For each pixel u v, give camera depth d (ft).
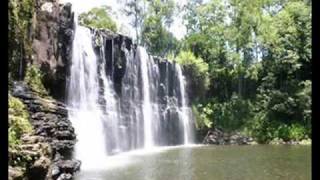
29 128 53.52
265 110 161.68
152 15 204.64
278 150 119.34
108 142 108.99
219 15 184.85
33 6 76.54
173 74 151.74
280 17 175.52
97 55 111.04
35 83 76.28
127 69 125.39
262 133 156.56
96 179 62.54
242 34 177.37
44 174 48.78
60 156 65.62
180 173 70.95
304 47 169.78
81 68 101.30
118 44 121.49
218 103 163.32
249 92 170.09
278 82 168.55
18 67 71.41
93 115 103.86
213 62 175.22
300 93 160.15
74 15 98.48
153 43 204.33
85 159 90.63
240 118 161.17
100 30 114.01
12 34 68.80
